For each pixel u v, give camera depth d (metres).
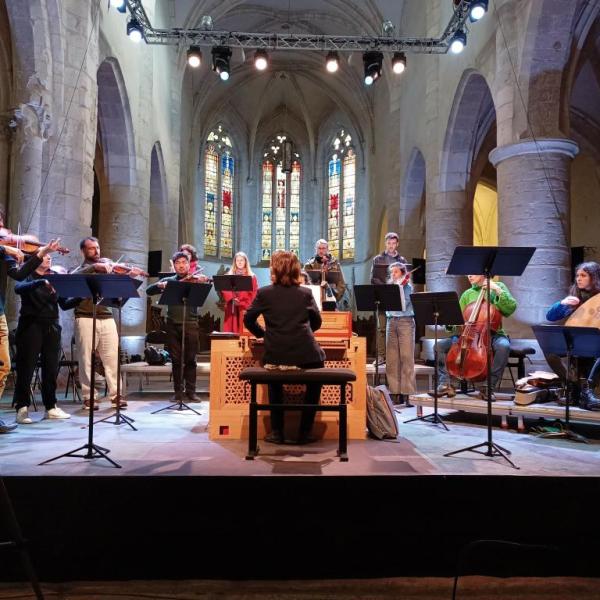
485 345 5.68
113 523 3.65
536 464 4.08
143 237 12.80
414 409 6.84
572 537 3.76
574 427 5.59
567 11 8.35
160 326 14.05
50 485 3.63
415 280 14.55
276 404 4.36
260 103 26.25
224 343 5.09
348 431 5.07
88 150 8.88
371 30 18.80
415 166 16.00
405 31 16.81
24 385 5.57
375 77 12.21
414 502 3.73
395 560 3.74
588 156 14.35
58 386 8.44
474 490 3.75
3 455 4.23
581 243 14.64
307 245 27.45
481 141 13.05
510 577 3.73
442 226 12.73
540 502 3.75
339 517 3.71
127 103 11.88
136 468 3.88
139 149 12.74
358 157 25.44
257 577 3.70
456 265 4.44
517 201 8.70
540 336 5.00
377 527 3.72
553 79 8.72
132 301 12.19
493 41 9.87
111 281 4.16
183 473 3.75
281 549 3.71
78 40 8.70
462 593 3.56
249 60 23.39
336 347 5.07
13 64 8.04
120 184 12.35
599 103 13.20
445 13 12.70
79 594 3.49
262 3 20.27
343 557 3.72
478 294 6.42
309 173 27.66
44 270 5.59
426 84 13.91
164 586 3.59
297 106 27.25
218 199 26.19
